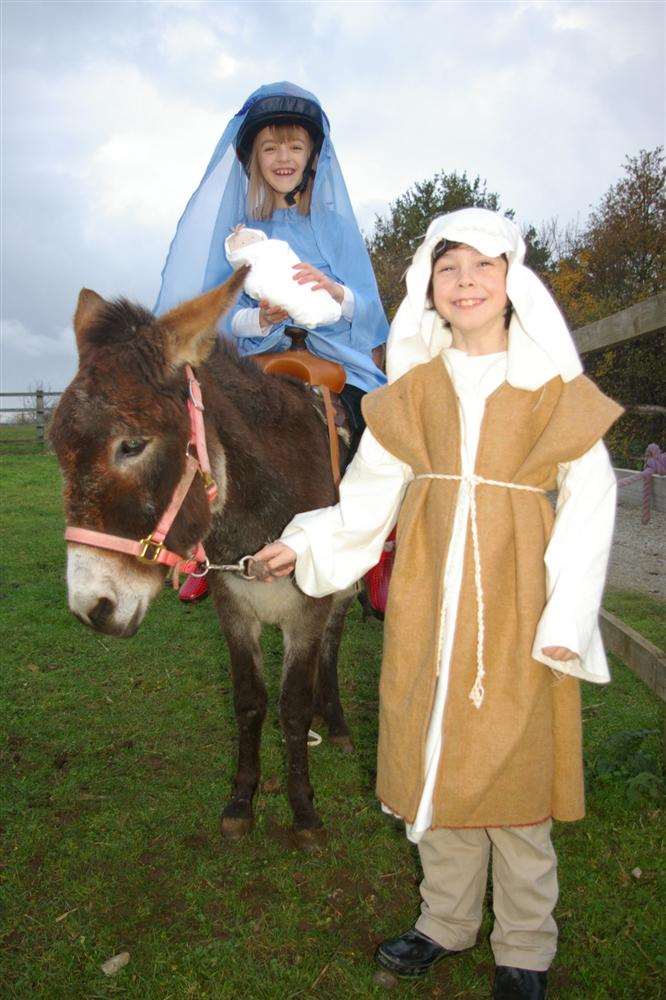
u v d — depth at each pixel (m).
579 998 1.85
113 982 1.94
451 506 1.69
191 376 1.98
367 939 2.09
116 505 1.79
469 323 1.70
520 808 1.66
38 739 3.23
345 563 1.91
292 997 1.89
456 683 1.64
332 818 2.66
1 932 2.11
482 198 23.73
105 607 1.80
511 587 1.66
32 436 18.16
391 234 23.69
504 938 1.82
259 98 2.94
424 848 1.89
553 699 1.70
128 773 2.97
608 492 1.65
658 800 2.59
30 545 7.02
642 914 2.10
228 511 2.23
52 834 2.56
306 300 2.54
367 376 2.93
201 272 3.12
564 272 17.50
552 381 1.66
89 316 2.03
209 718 3.46
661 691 2.42
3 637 4.54
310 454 2.49
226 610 2.48
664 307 2.43
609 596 5.21
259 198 3.08
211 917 2.18
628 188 16.47
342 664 4.14
